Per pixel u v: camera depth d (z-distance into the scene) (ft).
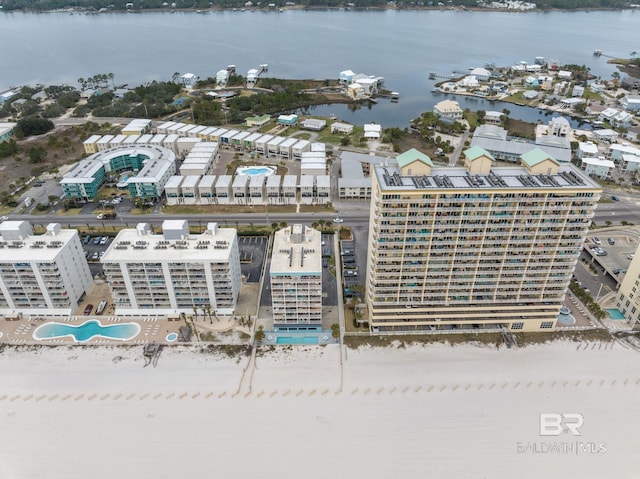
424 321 544.62
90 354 526.98
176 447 419.95
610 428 436.76
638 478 394.11
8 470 400.47
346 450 417.28
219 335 553.23
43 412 454.81
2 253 553.64
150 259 543.39
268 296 617.62
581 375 495.00
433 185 469.57
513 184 472.44
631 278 558.56
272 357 522.06
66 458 410.52
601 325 561.43
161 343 540.11
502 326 557.33
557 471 399.65
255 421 444.55
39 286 560.61
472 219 474.90
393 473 398.21
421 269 507.71
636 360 513.86
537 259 500.33
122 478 394.32
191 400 467.93
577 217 469.98
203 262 543.80
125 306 585.22
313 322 551.59
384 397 469.98
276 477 394.73
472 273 510.17
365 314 578.25
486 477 395.55
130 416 450.30
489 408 456.86
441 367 506.48
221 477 394.73
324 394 474.08
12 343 542.16
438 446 420.77
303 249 558.15
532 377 492.95
